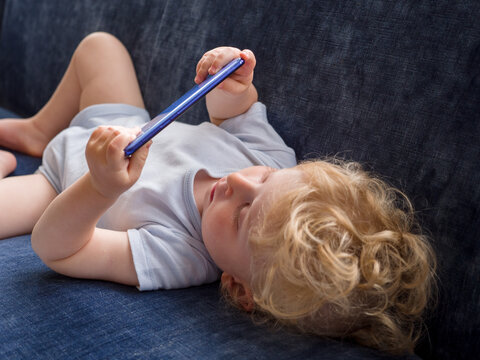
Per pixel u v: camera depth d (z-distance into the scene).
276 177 0.76
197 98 0.74
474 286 0.70
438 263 0.74
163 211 0.86
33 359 0.62
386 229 0.73
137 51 1.24
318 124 0.92
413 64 0.81
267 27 1.00
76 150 1.04
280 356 0.63
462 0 0.78
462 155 0.74
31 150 1.23
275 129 0.99
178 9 1.17
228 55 0.88
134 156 0.69
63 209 0.72
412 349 0.71
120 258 0.77
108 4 1.32
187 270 0.80
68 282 0.75
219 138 0.96
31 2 1.51
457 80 0.76
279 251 0.68
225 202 0.78
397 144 0.81
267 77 1.00
